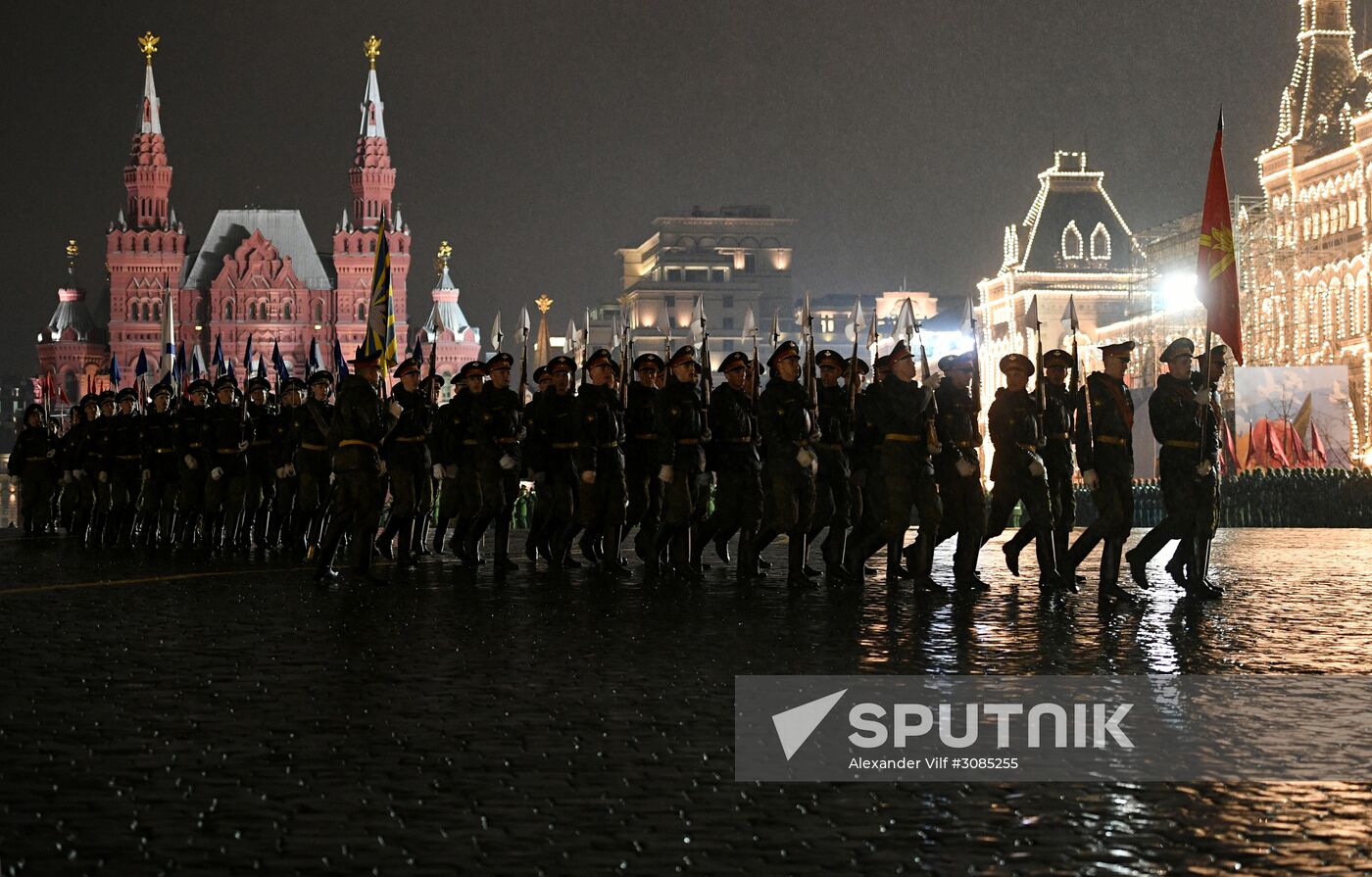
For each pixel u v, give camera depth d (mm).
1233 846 8812
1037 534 23172
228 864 8398
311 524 32969
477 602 21625
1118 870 8336
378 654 16156
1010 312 121500
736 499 25562
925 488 23609
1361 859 8539
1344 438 52125
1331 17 85812
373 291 30969
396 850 8680
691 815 9469
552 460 27703
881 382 24344
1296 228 84250
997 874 8258
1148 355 88125
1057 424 23500
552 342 105188
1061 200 122688
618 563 26609
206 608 20812
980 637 17438
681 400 25578
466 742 11555
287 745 11445
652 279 190250
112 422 36938
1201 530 21906
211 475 33656
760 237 190750
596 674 14711
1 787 10125
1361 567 28578
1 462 157000
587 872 8273
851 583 24875
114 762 10852
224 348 199125
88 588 23812
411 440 27688
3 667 15227
